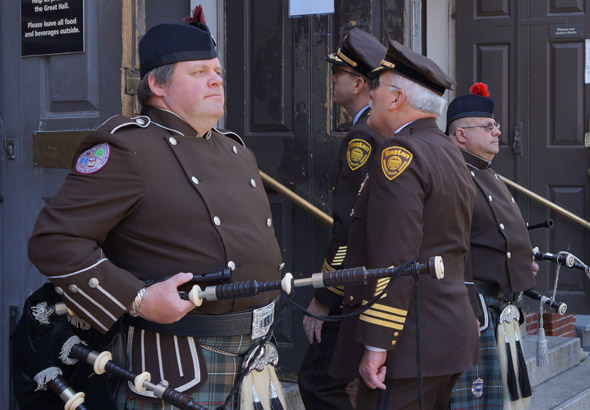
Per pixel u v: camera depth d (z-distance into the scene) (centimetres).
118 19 297
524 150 555
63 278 199
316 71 392
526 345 530
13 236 326
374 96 285
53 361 211
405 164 255
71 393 209
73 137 307
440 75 279
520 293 361
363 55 323
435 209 258
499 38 557
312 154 394
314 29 393
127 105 298
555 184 550
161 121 223
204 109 222
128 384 212
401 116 280
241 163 239
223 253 214
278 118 400
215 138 236
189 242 212
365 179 283
